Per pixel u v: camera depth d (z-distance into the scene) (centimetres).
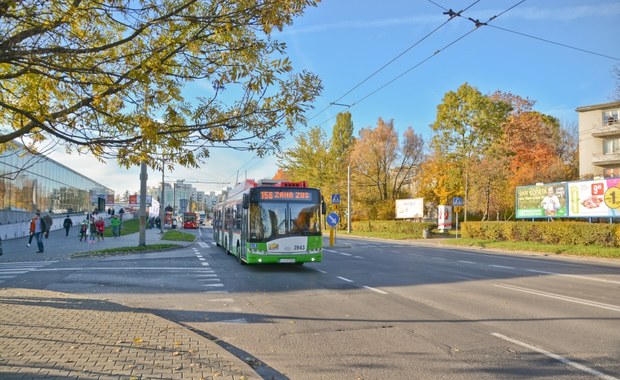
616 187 2617
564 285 1263
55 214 5128
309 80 554
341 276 1482
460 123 5250
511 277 1439
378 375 546
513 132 5303
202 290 1202
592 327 772
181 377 493
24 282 1330
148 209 7781
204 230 7194
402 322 821
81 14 502
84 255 2211
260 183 1767
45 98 588
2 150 639
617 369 562
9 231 3397
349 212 5212
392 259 2102
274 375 551
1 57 452
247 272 1603
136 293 1154
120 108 558
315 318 859
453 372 555
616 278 1412
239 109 553
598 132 5044
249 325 807
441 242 3494
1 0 434
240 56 549
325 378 539
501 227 3241
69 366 516
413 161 5922
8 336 646
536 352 632
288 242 1634
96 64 507
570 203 2911
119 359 548
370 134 5747
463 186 5006
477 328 772
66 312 824
